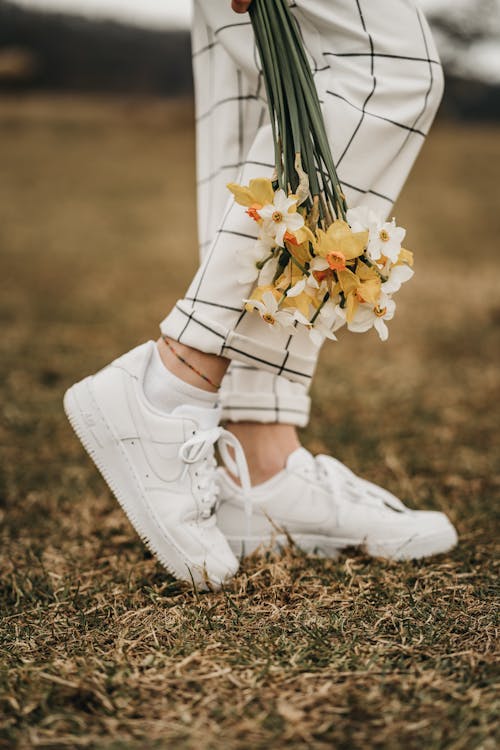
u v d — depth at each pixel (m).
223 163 1.19
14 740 0.72
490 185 7.76
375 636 0.92
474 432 1.92
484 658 0.85
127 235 5.36
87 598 1.06
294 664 0.84
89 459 1.73
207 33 1.20
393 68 1.02
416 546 1.19
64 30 15.88
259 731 0.73
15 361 2.53
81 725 0.74
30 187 7.33
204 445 1.06
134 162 9.12
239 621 0.97
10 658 0.88
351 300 0.90
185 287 3.90
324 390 2.30
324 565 1.15
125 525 1.36
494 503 1.43
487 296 3.55
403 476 1.61
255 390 1.19
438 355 2.73
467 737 0.71
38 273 4.11
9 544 1.29
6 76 14.96
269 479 1.20
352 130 1.01
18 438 1.85
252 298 0.94
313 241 0.89
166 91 16.00
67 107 13.62
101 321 3.17
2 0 15.70
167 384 1.05
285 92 0.98
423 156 9.34
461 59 12.30
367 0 1.01
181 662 0.86
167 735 0.72
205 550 1.08
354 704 0.77
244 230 1.00
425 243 5.15
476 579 1.09
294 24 0.98
